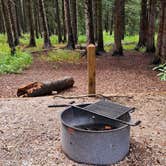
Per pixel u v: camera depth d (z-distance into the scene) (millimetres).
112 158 4395
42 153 4758
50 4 36875
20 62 15531
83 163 4445
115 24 19422
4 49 20703
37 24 34906
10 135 5402
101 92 9852
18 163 4488
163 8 14219
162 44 14414
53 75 13305
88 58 7508
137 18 40438
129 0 36500
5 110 6672
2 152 4809
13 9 26672
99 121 4789
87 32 18594
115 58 18672
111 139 4297
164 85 10992
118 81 11805
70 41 22172
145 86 10844
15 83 11523
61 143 4832
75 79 12305
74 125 4859
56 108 6766
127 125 4418
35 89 8781
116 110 4844
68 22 21906
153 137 5312
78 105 5137
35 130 5602
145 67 15055
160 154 4715
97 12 20766
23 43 28594
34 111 6578
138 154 4703
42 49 22922
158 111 6613
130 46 25891
